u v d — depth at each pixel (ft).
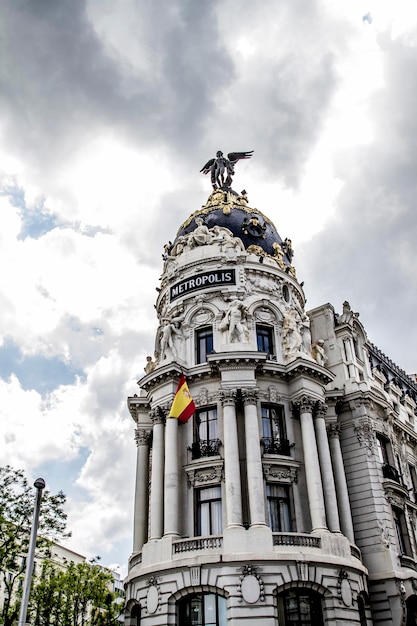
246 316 142.51
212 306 144.97
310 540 114.32
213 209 169.27
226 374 130.21
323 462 128.06
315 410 133.39
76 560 269.03
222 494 120.57
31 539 85.40
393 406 169.37
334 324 161.07
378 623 122.42
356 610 112.16
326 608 108.37
